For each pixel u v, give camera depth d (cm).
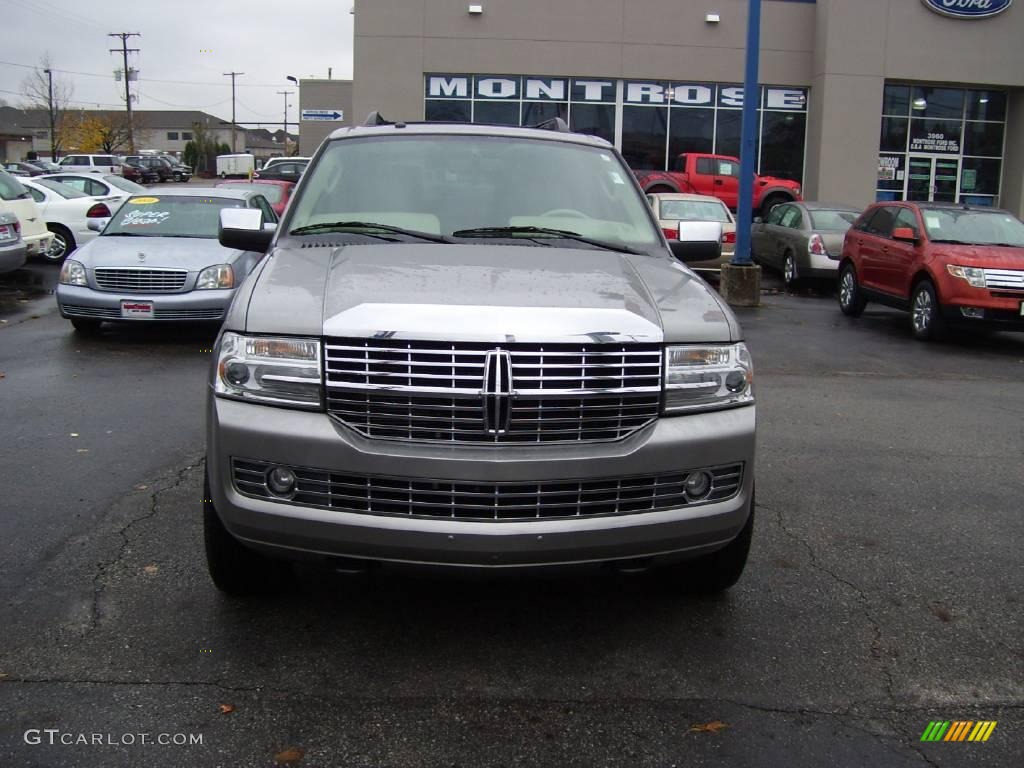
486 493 315
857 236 1379
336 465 316
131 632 361
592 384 325
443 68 2588
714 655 359
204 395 745
